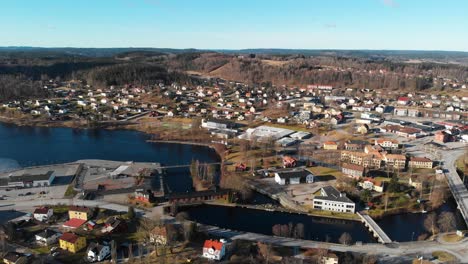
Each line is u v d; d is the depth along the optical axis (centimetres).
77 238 15212
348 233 17475
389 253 15400
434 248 15838
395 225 18325
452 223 18075
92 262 14312
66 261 14338
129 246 14450
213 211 19750
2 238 15275
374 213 19162
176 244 15688
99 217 18075
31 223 17412
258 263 14262
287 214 19475
